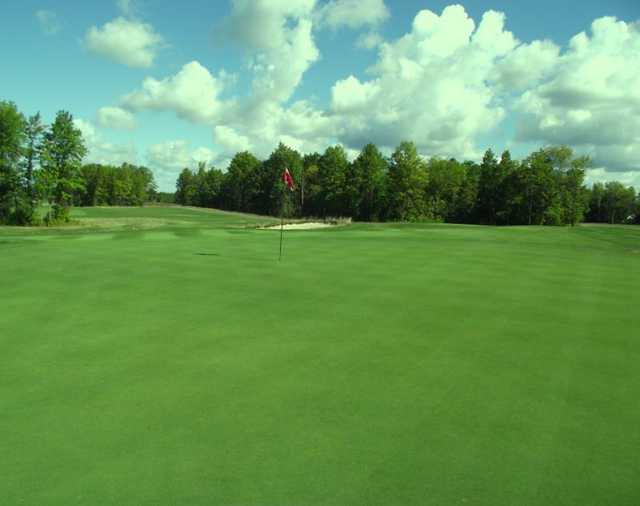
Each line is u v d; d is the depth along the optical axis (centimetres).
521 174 9262
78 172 6625
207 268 1870
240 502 475
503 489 500
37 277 1673
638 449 582
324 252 2394
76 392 736
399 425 636
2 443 586
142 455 559
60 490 494
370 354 910
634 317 1194
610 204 12875
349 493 490
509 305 1304
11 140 6059
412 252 2442
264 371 823
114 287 1509
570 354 920
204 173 17388
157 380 783
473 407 691
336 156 11519
